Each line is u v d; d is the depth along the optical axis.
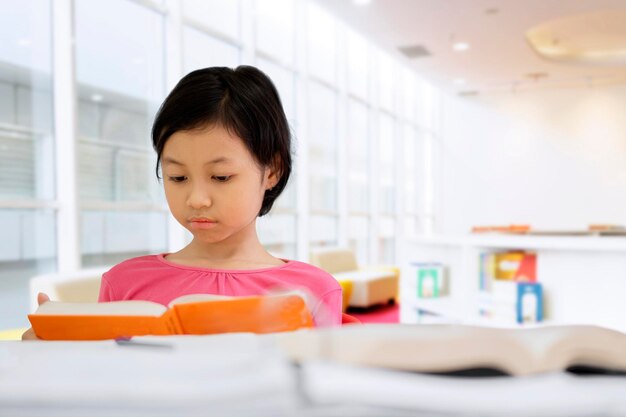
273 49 5.89
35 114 3.65
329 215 7.16
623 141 9.07
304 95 6.28
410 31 6.34
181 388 0.23
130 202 4.18
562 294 2.76
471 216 10.09
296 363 0.25
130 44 4.29
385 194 8.88
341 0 5.42
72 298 2.85
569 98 9.40
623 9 5.77
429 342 0.28
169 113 0.66
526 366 0.28
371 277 5.99
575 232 5.09
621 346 0.30
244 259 0.83
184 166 0.66
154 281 0.80
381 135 8.64
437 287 3.60
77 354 0.28
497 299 2.83
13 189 3.66
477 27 6.16
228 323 0.42
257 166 0.69
